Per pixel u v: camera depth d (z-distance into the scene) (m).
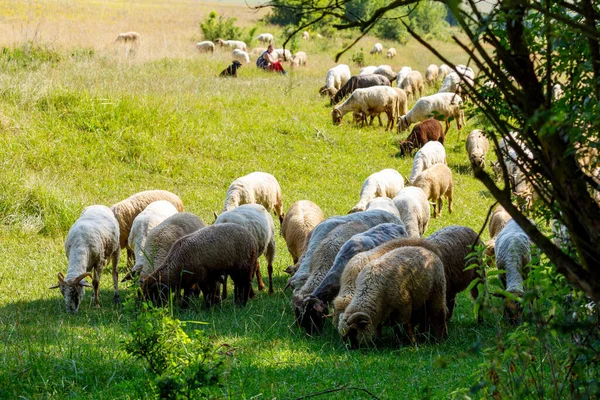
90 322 12.13
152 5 79.31
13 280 14.73
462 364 9.08
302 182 23.86
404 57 60.44
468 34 3.18
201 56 44.06
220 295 14.14
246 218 14.23
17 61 31.23
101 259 13.85
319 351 10.29
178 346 7.69
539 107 3.22
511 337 4.98
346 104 30.31
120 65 34.34
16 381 8.30
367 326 10.25
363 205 18.77
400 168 25.91
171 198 16.97
